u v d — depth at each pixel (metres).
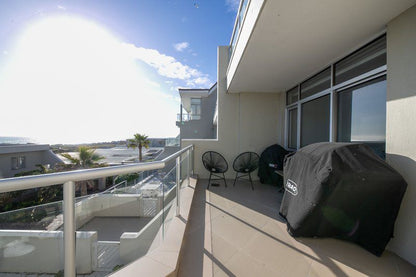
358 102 2.08
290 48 2.13
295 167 1.90
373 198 1.43
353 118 2.15
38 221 0.98
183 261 1.39
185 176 3.07
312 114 2.98
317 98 2.84
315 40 1.95
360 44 1.99
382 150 1.78
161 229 1.61
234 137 4.06
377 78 1.84
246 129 4.07
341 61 2.33
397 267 1.36
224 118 4.08
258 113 4.07
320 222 1.61
